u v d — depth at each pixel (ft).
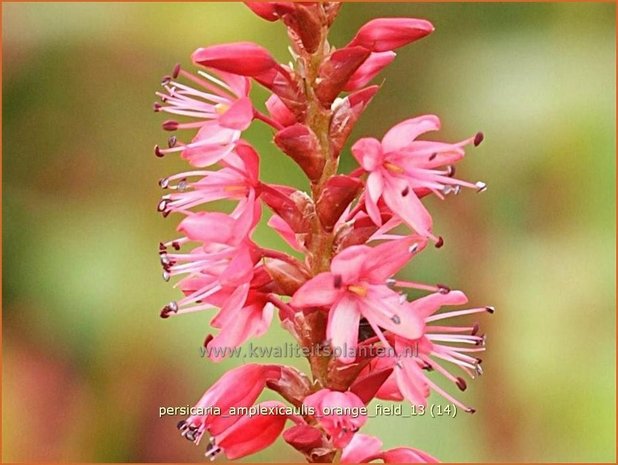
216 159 0.22
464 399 0.32
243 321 0.23
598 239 0.33
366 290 0.22
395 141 0.22
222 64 0.22
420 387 0.22
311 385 0.23
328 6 0.23
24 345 0.33
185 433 0.22
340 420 0.21
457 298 0.23
